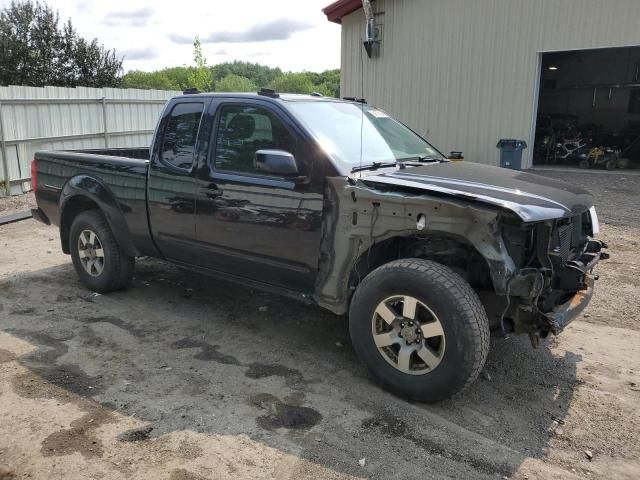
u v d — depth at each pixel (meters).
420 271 3.41
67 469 2.88
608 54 18.69
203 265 4.76
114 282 5.44
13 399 3.55
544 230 3.38
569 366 4.14
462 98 14.66
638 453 3.13
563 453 3.12
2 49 25.11
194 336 4.60
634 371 4.07
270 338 4.58
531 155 14.35
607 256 4.29
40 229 8.60
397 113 15.56
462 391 3.57
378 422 3.37
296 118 4.02
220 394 3.67
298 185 3.91
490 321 3.72
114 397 3.61
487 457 3.06
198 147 4.53
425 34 14.74
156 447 3.08
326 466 2.96
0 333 4.59
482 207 3.25
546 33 13.40
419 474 2.91
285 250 4.05
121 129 14.48
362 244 3.69
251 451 3.06
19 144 11.64
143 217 4.98
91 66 27.42
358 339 3.74
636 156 17.14
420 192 3.47
